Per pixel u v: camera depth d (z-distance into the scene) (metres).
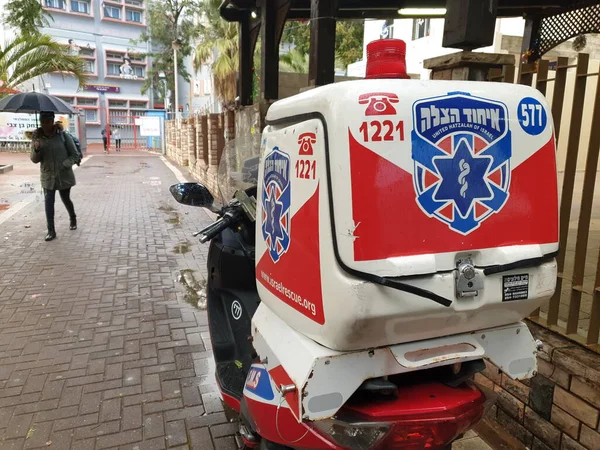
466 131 1.43
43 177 6.95
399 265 1.36
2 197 10.77
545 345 2.50
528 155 1.53
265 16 5.36
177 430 2.84
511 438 2.69
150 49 46.88
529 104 1.53
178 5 36.09
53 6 42.19
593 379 2.24
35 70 14.66
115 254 6.45
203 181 12.23
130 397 3.16
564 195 2.56
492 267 1.48
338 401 1.50
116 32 45.62
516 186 1.51
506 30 9.54
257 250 1.95
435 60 2.71
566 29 4.80
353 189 1.33
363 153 1.32
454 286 1.45
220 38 20.89
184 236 7.53
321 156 1.40
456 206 1.43
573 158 2.52
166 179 15.16
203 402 3.11
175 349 3.82
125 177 15.59
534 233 1.55
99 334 4.07
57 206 9.82
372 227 1.33
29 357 3.66
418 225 1.38
